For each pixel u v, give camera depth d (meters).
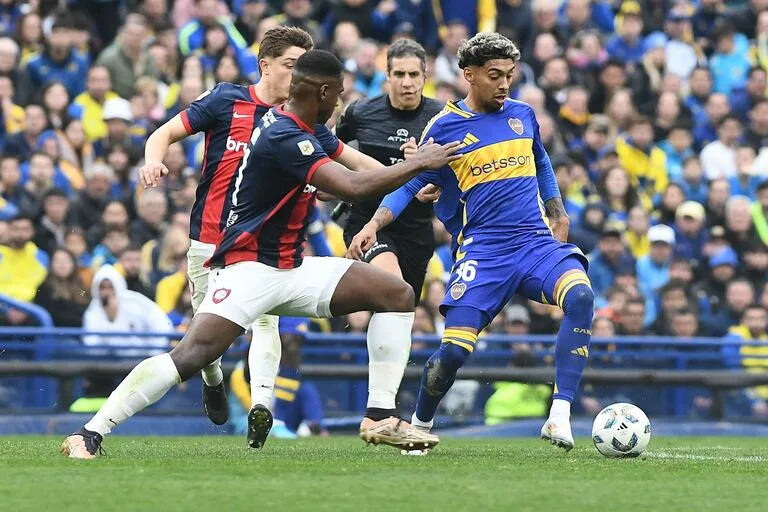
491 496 17.31
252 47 54.25
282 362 35.88
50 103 48.00
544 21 58.81
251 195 21.72
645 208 53.25
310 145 21.23
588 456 24.84
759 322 47.25
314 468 20.59
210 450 25.75
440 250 48.03
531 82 58.06
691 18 63.88
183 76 50.94
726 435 41.47
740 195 55.62
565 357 24.08
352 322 43.09
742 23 63.75
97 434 21.73
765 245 51.59
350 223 28.98
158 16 53.44
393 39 56.00
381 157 29.19
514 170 24.61
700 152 57.91
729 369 42.97
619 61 57.72
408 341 23.47
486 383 41.28
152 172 23.50
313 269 22.38
